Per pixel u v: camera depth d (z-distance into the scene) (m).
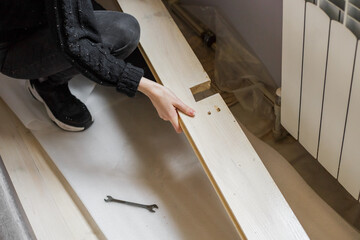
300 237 1.07
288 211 1.11
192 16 1.80
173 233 1.35
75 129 1.54
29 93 1.59
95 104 1.63
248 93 1.64
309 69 1.15
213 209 1.39
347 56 0.99
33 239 1.26
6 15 1.08
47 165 1.50
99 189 1.44
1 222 1.11
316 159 1.43
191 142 1.23
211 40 1.74
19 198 1.42
